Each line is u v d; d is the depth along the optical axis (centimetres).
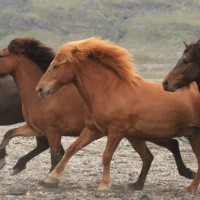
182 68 1385
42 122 1575
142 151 1555
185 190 1484
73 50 1450
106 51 1460
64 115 1560
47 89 1451
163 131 1468
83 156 2184
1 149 1614
